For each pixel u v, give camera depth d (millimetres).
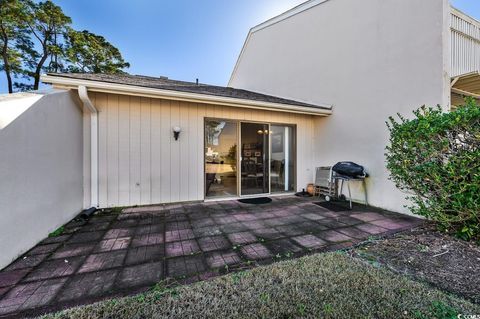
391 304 1624
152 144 4711
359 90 5043
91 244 2746
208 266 2213
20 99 2434
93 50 16516
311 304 1618
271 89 8156
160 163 4777
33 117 2668
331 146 5848
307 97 6562
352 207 4660
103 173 4391
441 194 2969
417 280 1984
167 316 1507
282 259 2361
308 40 6477
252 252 2531
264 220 3748
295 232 3184
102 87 3814
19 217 2393
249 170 5648
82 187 4230
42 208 2852
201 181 5121
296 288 1804
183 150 4965
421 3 3875
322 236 3033
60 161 3344
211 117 5215
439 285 1919
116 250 2578
